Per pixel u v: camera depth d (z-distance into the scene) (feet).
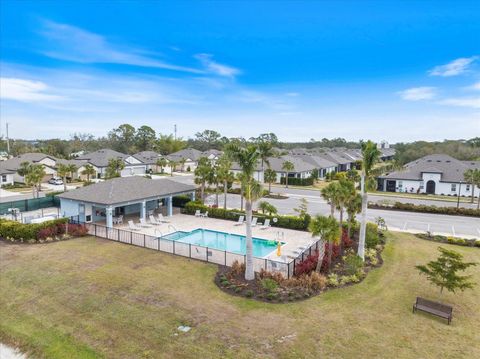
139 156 305.94
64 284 58.18
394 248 80.94
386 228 98.89
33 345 41.63
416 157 319.88
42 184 203.10
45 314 48.60
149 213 116.78
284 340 42.11
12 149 365.81
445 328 45.34
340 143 640.99
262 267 66.08
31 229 83.10
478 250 80.94
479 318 48.26
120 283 58.75
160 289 56.49
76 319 47.14
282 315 48.37
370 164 68.54
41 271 64.03
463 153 304.71
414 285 59.26
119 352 39.91
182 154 335.26
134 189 107.14
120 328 44.83
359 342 41.81
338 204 76.28
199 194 156.15
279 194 171.12
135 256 73.05
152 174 281.13
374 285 59.16
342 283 59.41
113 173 201.26
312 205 144.15
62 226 88.69
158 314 48.34
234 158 59.36
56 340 42.42
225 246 85.10
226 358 38.58
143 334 43.39
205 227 101.40
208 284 58.85
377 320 47.21
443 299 53.93
